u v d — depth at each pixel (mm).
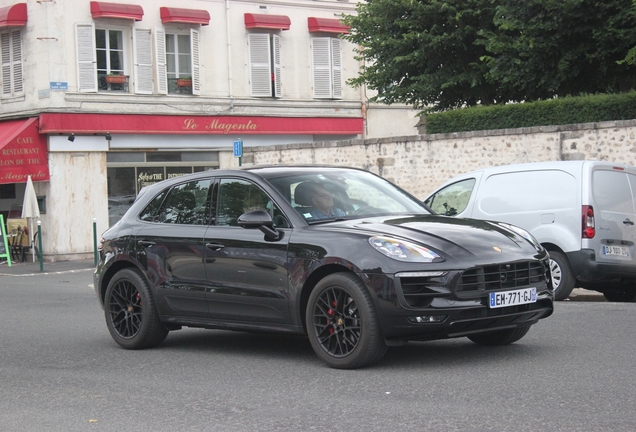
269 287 7770
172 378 7312
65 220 30344
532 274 7398
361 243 7160
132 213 9375
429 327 6867
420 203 8727
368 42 29203
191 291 8430
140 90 31875
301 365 7613
